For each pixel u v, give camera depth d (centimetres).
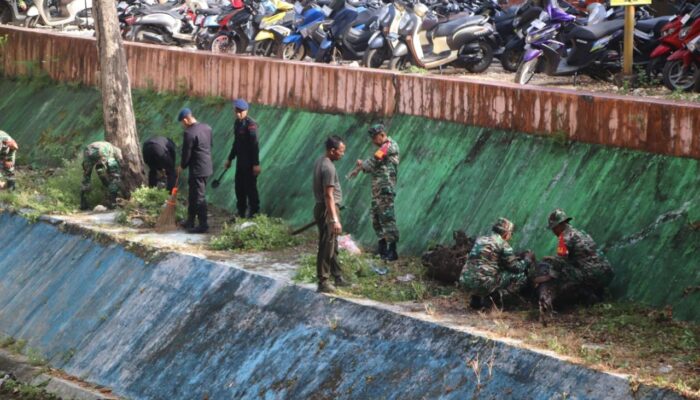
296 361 2483
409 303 2527
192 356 2686
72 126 4469
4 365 2984
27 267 3403
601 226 2619
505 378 2131
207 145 3297
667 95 3123
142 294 2977
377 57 3919
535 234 2725
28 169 4325
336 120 3509
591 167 2741
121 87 3756
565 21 3544
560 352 2134
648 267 2462
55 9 5953
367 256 2912
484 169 2967
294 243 3098
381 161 2867
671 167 2594
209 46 4575
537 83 3716
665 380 1972
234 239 3097
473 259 2445
